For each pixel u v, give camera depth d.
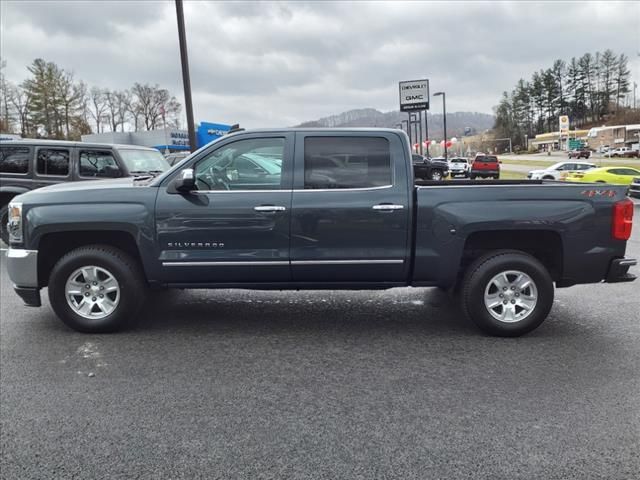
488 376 3.86
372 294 6.35
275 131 4.70
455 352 4.36
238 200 4.57
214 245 4.61
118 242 4.93
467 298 4.66
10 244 4.84
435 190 4.57
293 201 4.56
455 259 4.59
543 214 4.50
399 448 2.89
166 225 4.60
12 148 9.21
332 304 5.89
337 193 4.58
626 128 101.81
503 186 4.58
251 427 3.14
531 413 3.28
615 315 5.39
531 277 4.59
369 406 3.40
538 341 4.61
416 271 4.64
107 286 4.82
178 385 3.74
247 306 5.82
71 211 4.62
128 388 3.70
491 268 4.58
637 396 3.49
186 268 4.66
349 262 4.61
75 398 3.54
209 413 3.32
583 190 4.55
